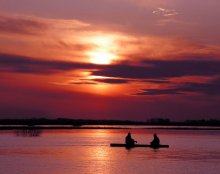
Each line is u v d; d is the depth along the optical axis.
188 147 92.38
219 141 121.19
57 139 123.19
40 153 74.75
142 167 57.94
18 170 54.62
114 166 58.69
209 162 63.41
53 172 53.34
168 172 54.09
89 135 161.88
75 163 61.19
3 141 109.44
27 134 157.00
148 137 154.38
